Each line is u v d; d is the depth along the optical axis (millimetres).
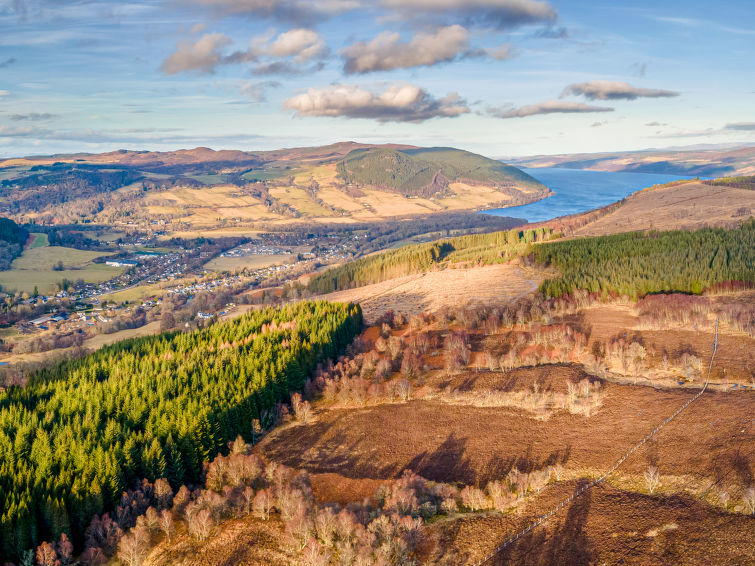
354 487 91062
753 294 156750
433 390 124625
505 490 84500
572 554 71812
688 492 78500
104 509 84500
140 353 148875
